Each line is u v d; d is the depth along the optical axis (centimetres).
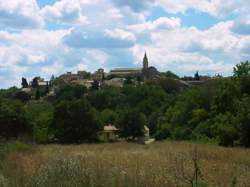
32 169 1452
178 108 7806
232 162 2086
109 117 11056
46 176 1198
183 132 6750
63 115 7519
